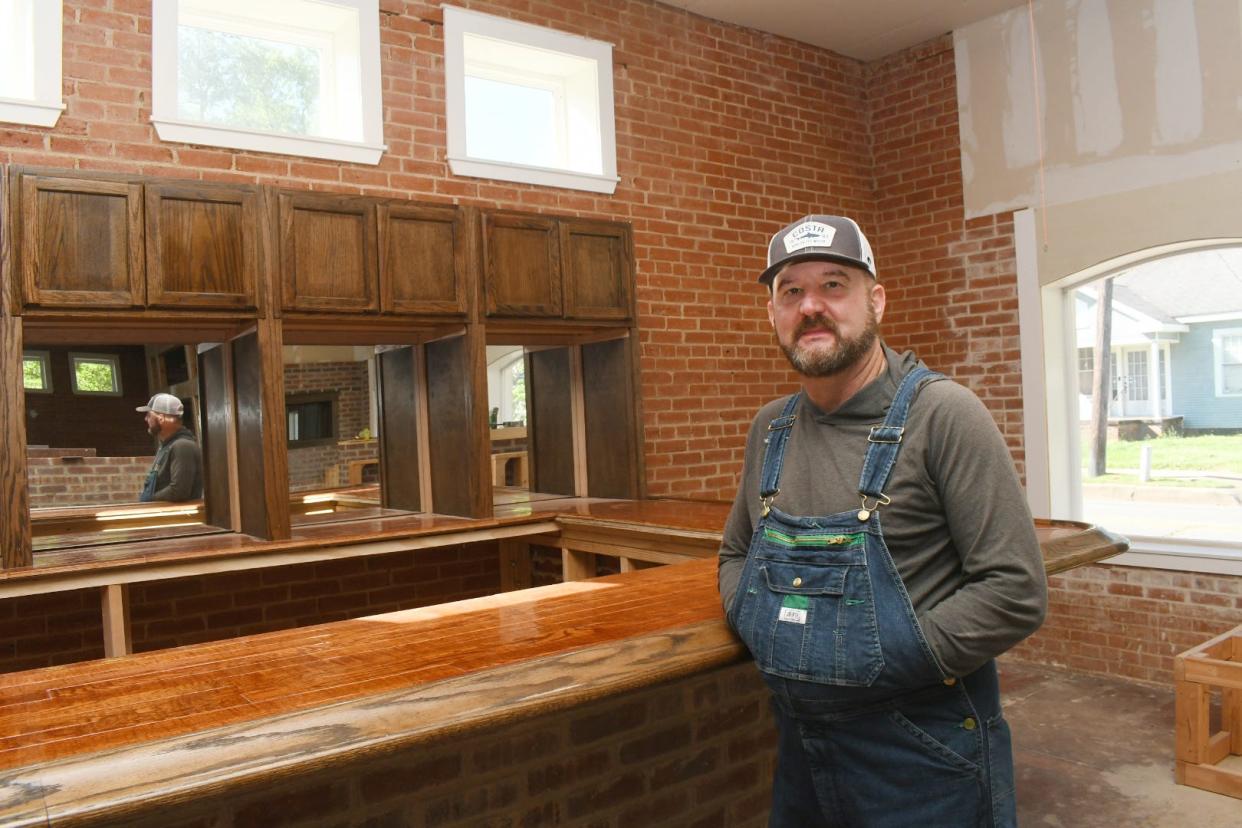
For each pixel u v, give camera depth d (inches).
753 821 106.3
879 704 60.5
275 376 146.6
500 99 200.8
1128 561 200.1
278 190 148.0
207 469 164.1
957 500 58.3
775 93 235.8
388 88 176.2
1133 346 209.9
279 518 145.6
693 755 100.0
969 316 230.2
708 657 67.4
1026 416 218.7
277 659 63.8
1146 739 166.1
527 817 85.0
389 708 53.2
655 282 211.6
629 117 209.5
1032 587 56.6
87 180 131.8
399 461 186.4
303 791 71.0
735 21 227.6
